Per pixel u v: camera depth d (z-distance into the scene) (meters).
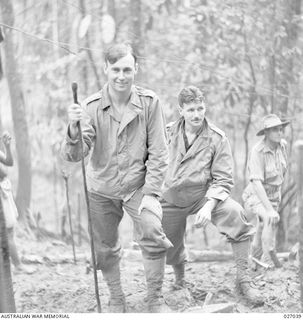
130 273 7.27
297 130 10.68
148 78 11.34
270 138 7.09
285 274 6.87
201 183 5.97
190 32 11.34
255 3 10.65
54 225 11.99
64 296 6.44
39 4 11.71
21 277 7.20
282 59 10.70
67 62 11.27
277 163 7.20
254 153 7.15
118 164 5.45
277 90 10.55
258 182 7.09
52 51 11.83
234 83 10.65
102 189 5.53
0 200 4.61
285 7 10.70
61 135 12.00
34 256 8.08
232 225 5.89
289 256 7.61
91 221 5.22
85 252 9.12
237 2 10.60
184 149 5.97
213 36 10.97
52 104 12.09
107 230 5.70
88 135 5.36
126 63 5.25
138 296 6.31
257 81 10.89
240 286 6.09
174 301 6.07
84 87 11.96
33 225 10.02
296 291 6.38
